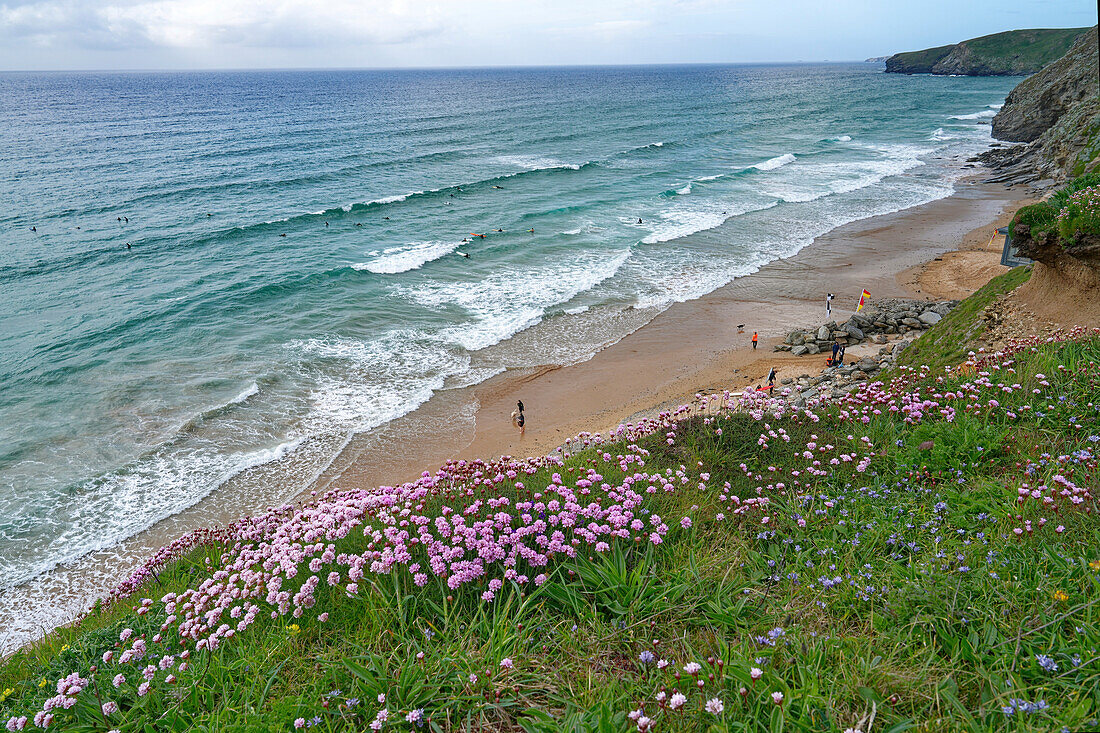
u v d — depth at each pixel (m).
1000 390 8.64
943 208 45.81
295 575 5.91
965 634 4.39
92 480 17.95
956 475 6.79
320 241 41.31
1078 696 3.67
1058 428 7.34
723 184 56.72
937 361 14.77
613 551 5.78
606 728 3.78
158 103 149.25
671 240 40.12
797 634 4.54
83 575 14.88
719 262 35.91
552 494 6.90
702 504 6.85
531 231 42.31
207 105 143.88
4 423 20.66
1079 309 13.34
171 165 67.50
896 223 42.28
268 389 22.88
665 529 5.89
